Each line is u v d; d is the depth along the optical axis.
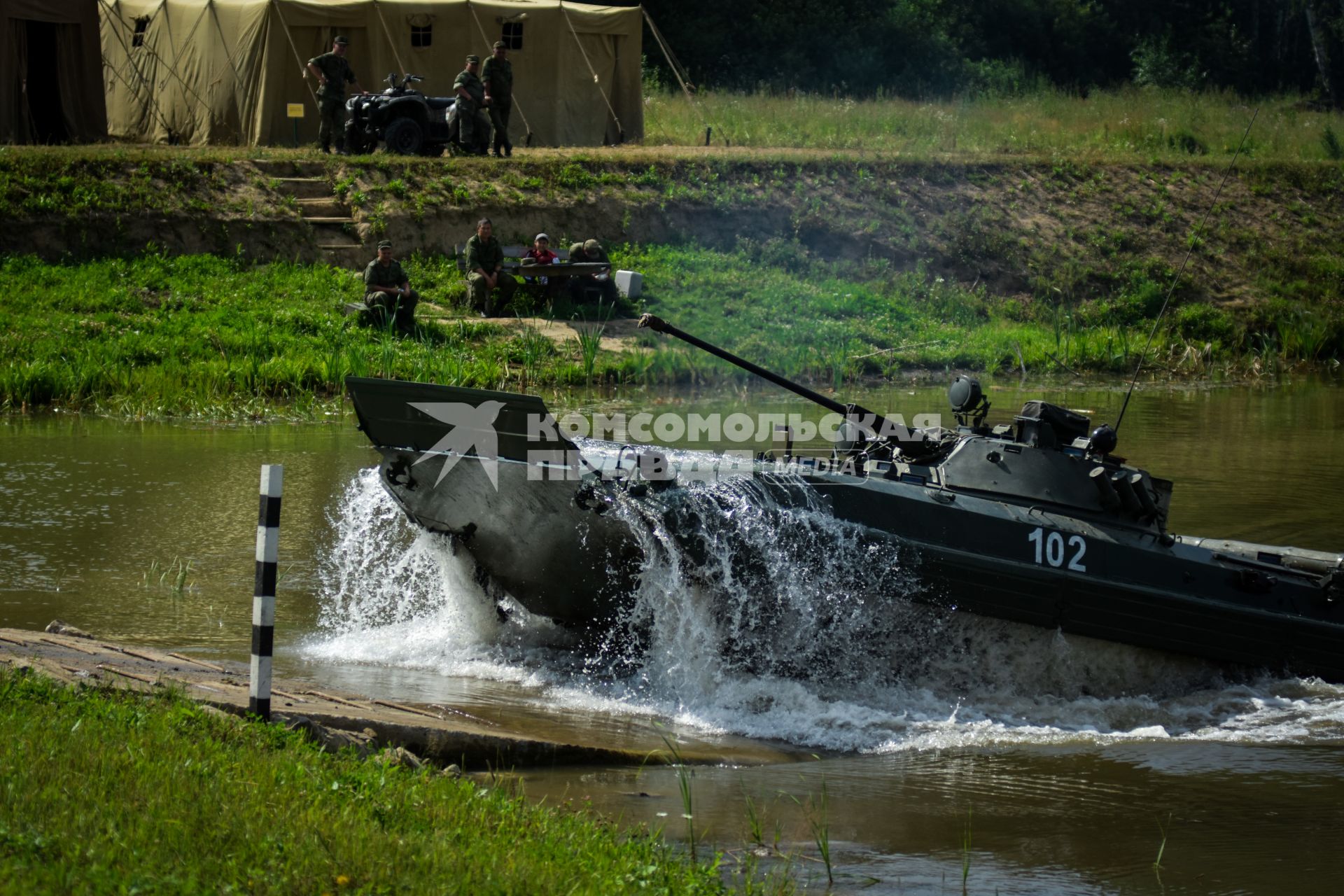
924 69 189.88
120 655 29.98
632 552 33.66
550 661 36.47
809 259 104.38
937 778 29.44
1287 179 124.38
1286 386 92.00
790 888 22.36
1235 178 123.19
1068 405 80.44
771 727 32.56
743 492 33.84
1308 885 23.94
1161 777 30.23
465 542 35.91
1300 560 41.06
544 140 114.88
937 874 23.77
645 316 36.38
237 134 107.31
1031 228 112.25
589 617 36.00
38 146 99.12
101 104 106.00
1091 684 37.47
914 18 196.75
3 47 99.06
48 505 50.31
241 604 39.66
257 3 105.25
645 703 33.50
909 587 34.84
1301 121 149.12
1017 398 82.38
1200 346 102.06
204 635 36.38
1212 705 36.94
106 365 73.12
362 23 107.44
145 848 17.73
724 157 110.44
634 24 118.56
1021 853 25.00
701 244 103.31
